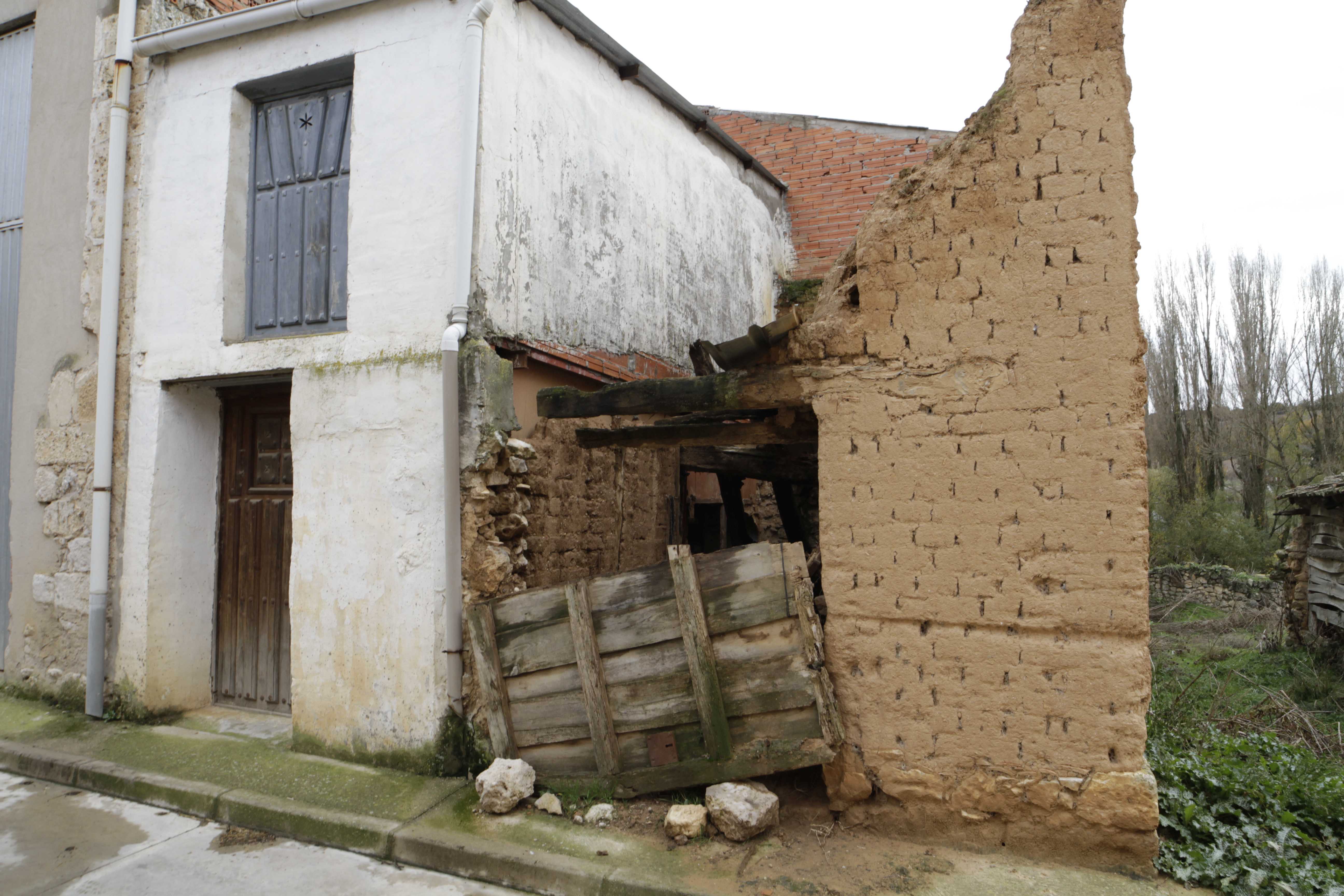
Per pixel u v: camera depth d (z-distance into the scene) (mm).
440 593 4598
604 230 6164
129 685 5578
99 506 5625
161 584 5617
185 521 5785
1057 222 3562
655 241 7016
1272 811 3846
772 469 6449
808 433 4676
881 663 3760
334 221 5273
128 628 5609
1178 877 3301
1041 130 3600
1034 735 3523
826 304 4160
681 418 5793
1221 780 4066
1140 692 3379
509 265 4949
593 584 4156
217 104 5484
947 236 3734
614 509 6348
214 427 6004
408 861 3807
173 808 4441
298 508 5023
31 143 6441
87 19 6207
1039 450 3551
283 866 3799
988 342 3648
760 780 4207
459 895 3518
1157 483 22422
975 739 3607
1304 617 10992
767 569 3850
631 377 6457
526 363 5066
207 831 4195
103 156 5996
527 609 4289
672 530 7457
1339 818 3832
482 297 4688
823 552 3906
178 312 5531
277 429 5887
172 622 5680
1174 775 4070
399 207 4836
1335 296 21844
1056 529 3514
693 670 3881
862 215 9969
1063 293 3541
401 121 4859
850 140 10031
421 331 4719
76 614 5895
